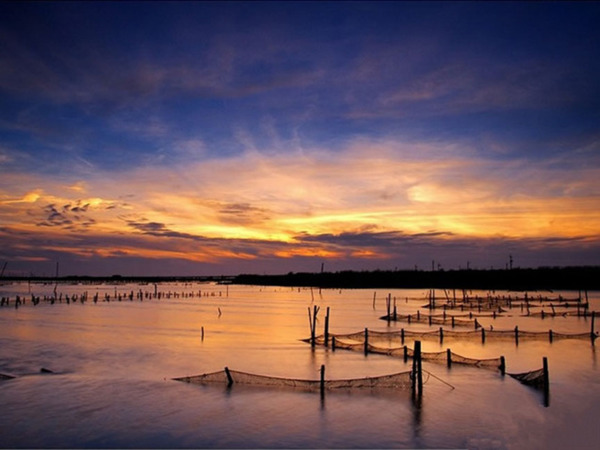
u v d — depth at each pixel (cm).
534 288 18288
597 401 2723
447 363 3588
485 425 2339
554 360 3888
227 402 2630
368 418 2417
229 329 6066
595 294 15738
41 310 8675
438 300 12938
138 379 3097
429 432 2245
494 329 6162
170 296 14812
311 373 3403
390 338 5238
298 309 9919
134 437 2136
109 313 8194
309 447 2066
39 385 2917
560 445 2112
